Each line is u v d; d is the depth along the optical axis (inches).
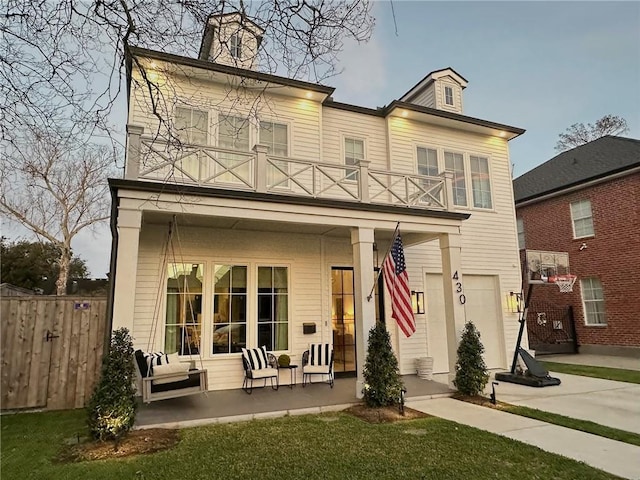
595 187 564.7
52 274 813.2
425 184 419.2
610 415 242.2
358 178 307.9
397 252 280.1
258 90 337.1
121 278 222.7
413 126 424.2
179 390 244.2
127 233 229.0
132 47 156.7
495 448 184.1
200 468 161.3
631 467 164.1
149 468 161.2
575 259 584.7
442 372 392.8
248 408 252.7
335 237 373.1
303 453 177.8
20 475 155.4
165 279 307.7
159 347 298.4
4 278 750.5
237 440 195.2
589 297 567.2
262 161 278.1
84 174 732.0
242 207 264.7
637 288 508.1
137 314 296.5
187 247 319.9
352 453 177.9
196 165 324.5
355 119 404.8
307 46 157.9
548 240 628.1
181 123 324.8
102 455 175.9
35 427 219.5
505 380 358.3
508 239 448.8
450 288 318.3
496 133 458.9
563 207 608.7
